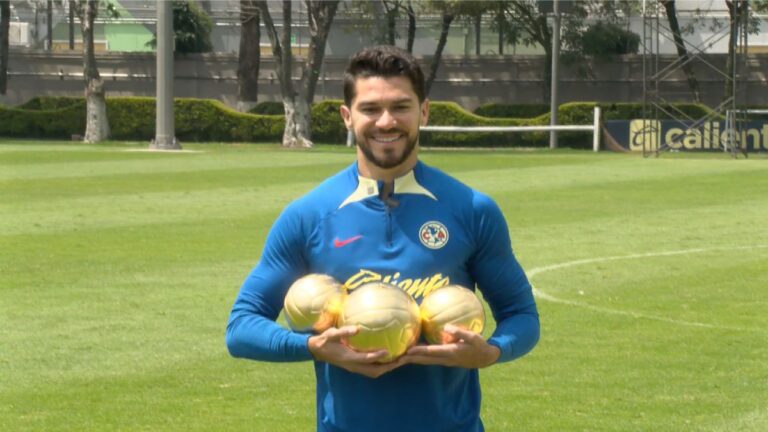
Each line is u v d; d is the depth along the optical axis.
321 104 42.88
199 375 8.39
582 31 45.53
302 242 4.06
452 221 4.02
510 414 7.48
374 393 3.99
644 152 33.72
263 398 7.84
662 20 49.72
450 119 41.38
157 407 7.63
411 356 3.78
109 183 22.47
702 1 49.97
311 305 3.83
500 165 28.06
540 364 8.73
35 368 8.55
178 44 48.44
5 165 26.75
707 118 35.56
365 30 46.81
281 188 21.72
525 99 47.09
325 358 3.79
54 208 18.31
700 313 10.59
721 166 28.17
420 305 3.86
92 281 11.96
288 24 39.66
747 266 13.12
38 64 48.62
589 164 28.67
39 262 13.12
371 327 3.69
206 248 14.21
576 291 11.56
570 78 46.41
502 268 4.11
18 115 44.59
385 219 3.99
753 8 45.34
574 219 17.36
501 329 4.10
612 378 8.36
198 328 9.81
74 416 7.43
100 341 9.36
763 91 45.06
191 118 43.47
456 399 4.06
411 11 46.09
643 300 11.14
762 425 7.25
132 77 48.16
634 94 45.84
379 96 3.93
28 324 9.96
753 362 8.82
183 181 23.06
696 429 7.19
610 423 7.30
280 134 43.09
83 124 44.34
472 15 45.16
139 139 44.25
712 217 17.69
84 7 42.34
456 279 4.03
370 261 3.97
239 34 55.22
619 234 15.73
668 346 9.30
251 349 4.00
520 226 16.52
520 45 51.59
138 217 17.23
